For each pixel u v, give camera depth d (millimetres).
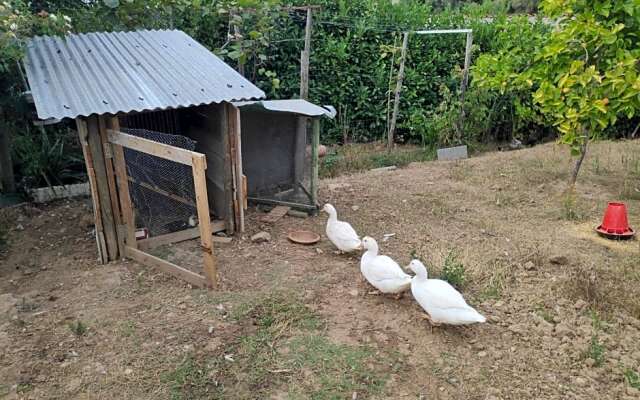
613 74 6270
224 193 6184
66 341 4309
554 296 4992
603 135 11484
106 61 6086
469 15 12281
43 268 5645
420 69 11258
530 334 4434
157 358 4098
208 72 6191
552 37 7152
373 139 11430
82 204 7488
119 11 8109
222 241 6090
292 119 6762
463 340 4352
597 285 5168
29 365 4035
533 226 6688
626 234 6250
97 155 5348
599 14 6664
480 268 5504
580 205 7367
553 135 11688
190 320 4555
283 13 9047
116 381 3875
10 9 6070
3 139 7445
